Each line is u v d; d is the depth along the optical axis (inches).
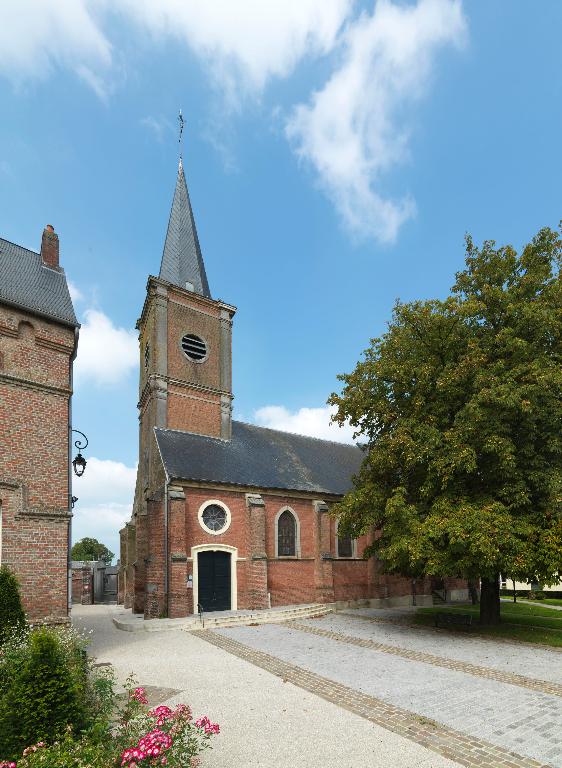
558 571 656.4
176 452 1015.0
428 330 798.5
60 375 610.9
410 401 802.8
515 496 686.5
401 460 780.6
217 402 1185.4
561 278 770.2
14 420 555.8
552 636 709.9
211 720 366.9
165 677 497.0
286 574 1066.7
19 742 257.1
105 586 1806.1
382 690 440.1
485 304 781.9
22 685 273.7
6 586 481.1
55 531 565.3
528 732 339.6
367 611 1078.4
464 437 697.0
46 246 714.8
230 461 1091.9
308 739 329.7
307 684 462.9
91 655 617.0
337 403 886.4
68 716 269.1
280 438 1354.6
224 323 1244.5
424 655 589.0
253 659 576.1
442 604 1284.4
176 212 1325.0
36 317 599.2
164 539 901.2
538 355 726.5
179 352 1141.1
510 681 469.4
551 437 698.2
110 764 220.4
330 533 1167.0
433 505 720.3
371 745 319.3
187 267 1263.5
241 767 289.1
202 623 834.2
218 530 984.3
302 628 813.9
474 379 721.0
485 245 828.6
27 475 554.9
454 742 323.9
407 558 767.7
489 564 631.2
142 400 1219.9
